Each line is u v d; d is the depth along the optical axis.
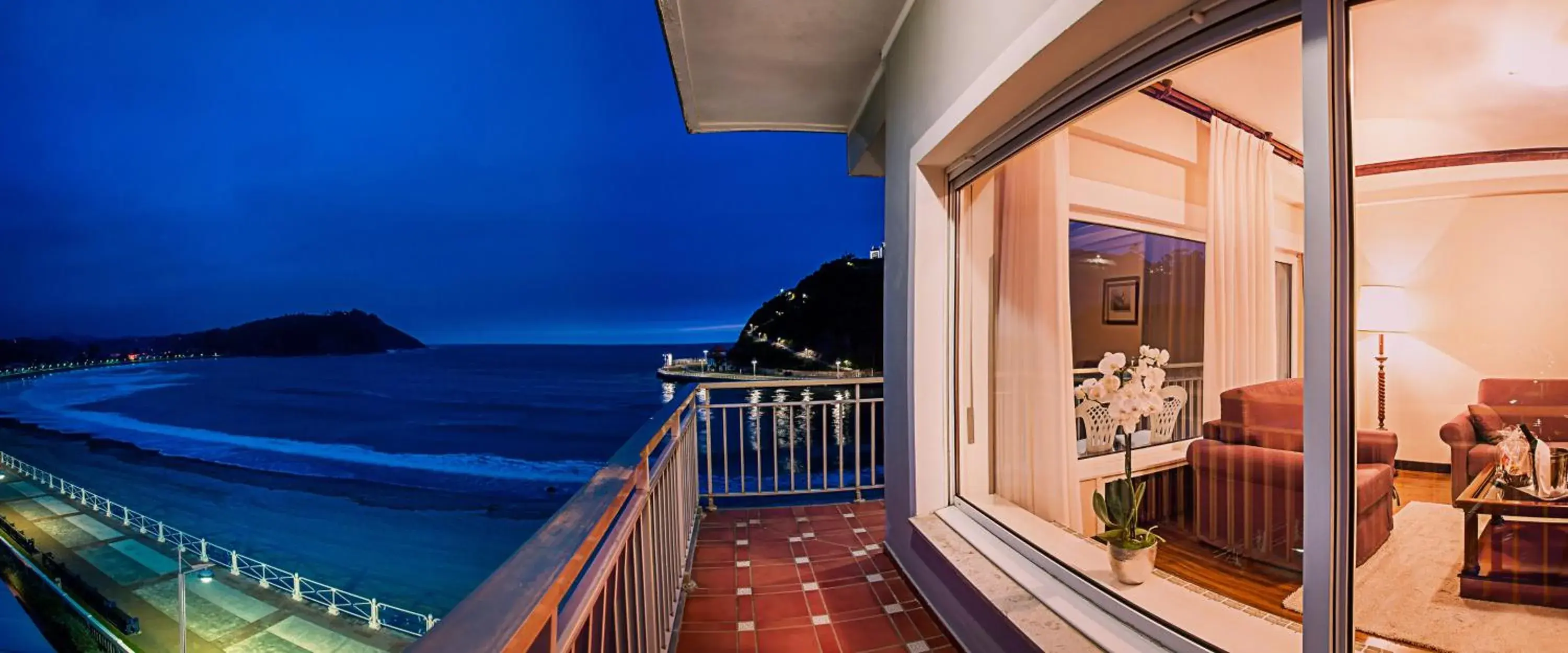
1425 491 3.52
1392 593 2.28
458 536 38.25
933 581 2.76
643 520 1.96
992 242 3.09
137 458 55.34
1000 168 2.57
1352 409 1.18
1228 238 2.97
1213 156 3.02
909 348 3.01
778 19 3.11
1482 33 2.26
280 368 104.50
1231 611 1.85
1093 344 3.11
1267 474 2.37
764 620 2.76
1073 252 3.09
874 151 4.14
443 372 97.94
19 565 36.19
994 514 2.75
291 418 67.19
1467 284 3.82
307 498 44.81
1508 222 3.72
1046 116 2.12
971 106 2.23
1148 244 3.17
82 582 33.84
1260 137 2.93
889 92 3.41
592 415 65.75
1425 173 3.71
